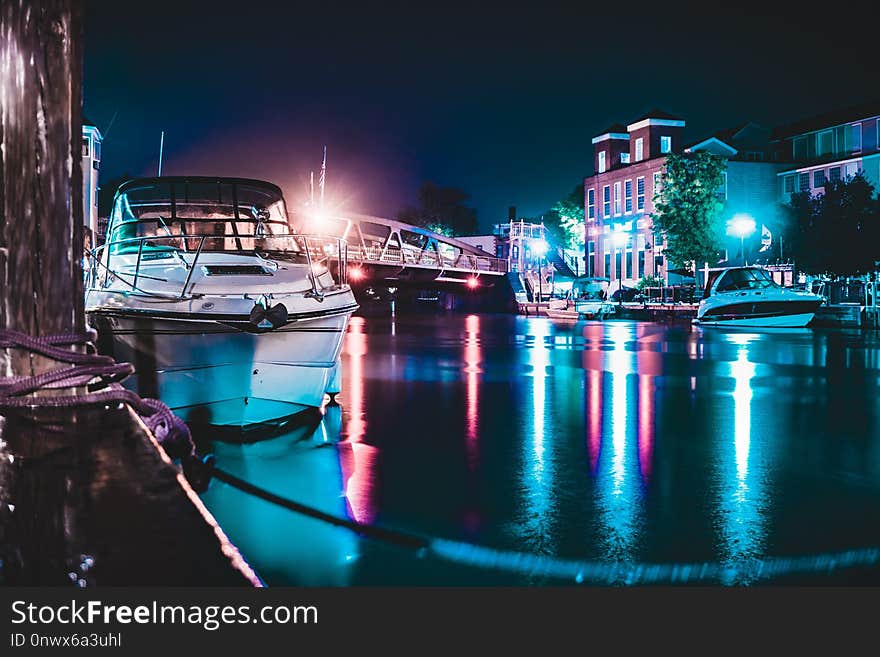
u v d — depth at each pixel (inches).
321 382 407.5
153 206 424.8
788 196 2278.5
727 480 270.8
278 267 402.9
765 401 472.4
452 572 180.2
